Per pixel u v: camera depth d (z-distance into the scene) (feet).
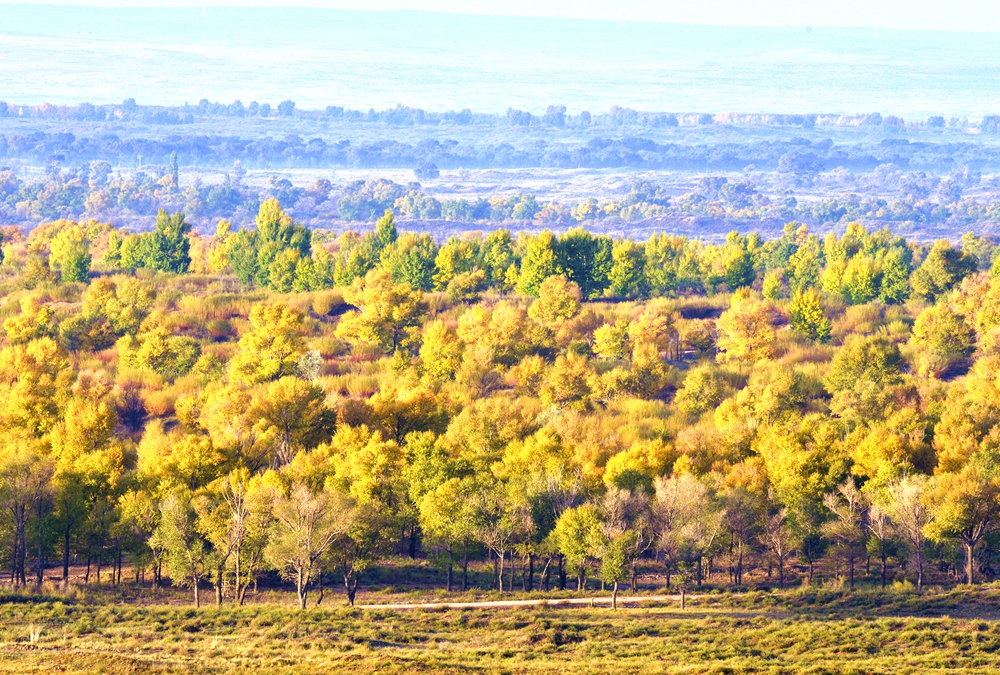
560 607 580.71
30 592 579.07
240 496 613.93
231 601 603.26
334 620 531.09
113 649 463.42
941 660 443.73
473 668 438.81
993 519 624.59
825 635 492.13
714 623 531.09
